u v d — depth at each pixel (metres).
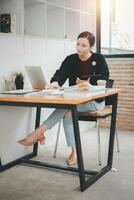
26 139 2.45
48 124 2.45
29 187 2.39
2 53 2.81
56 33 3.81
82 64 2.98
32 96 2.30
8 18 2.95
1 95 2.43
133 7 4.27
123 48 4.41
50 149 3.41
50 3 3.44
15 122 3.01
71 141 2.88
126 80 4.23
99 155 2.89
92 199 2.17
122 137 3.90
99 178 2.54
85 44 2.88
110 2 4.46
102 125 4.46
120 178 2.55
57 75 2.97
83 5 4.18
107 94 2.48
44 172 2.72
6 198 2.20
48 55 3.46
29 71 2.79
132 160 3.00
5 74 2.86
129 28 4.34
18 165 2.90
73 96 2.22
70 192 2.29
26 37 3.10
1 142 2.85
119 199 2.16
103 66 2.93
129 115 4.27
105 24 4.50
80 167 2.27
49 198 2.19
